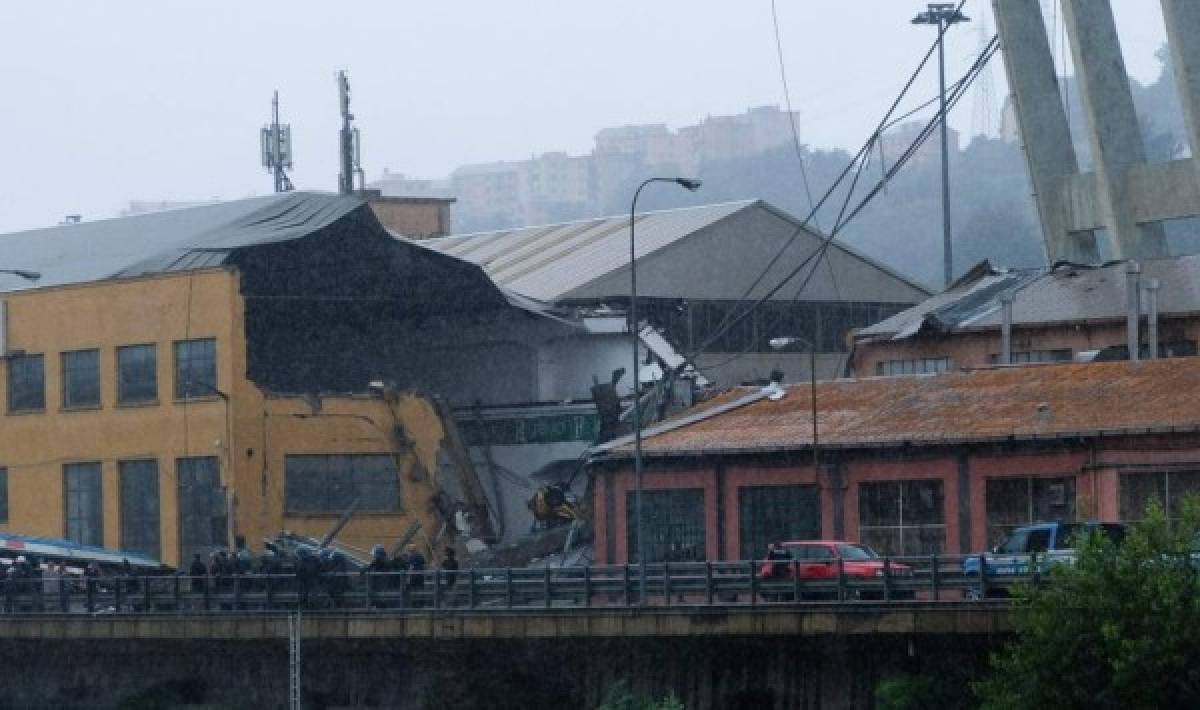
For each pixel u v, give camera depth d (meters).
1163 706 72.38
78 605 117.56
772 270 171.75
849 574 90.31
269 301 149.00
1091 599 73.88
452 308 155.62
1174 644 72.12
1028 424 107.50
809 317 173.25
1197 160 126.19
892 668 85.06
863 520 112.50
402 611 99.19
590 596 95.75
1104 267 134.88
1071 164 140.50
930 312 140.00
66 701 115.94
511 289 167.88
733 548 117.69
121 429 149.38
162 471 146.88
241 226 156.38
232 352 143.25
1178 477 101.56
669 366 153.62
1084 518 103.56
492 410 157.12
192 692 110.31
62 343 153.25
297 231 150.00
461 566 136.62
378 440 146.38
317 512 144.25
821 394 123.19
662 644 91.44
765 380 154.00
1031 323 131.38
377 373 157.62
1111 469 103.00
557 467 153.38
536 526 143.50
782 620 86.50
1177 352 125.25
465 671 98.00
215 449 143.38
